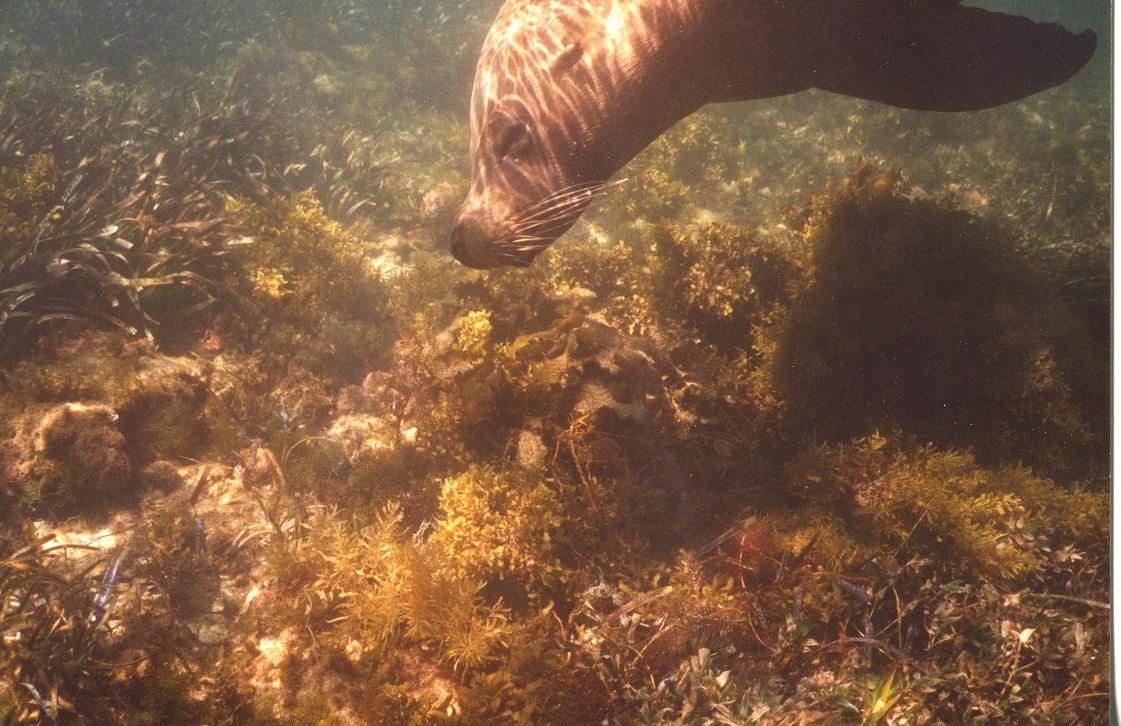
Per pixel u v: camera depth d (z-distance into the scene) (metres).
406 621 0.73
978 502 0.79
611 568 0.75
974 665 0.66
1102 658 0.66
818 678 0.68
